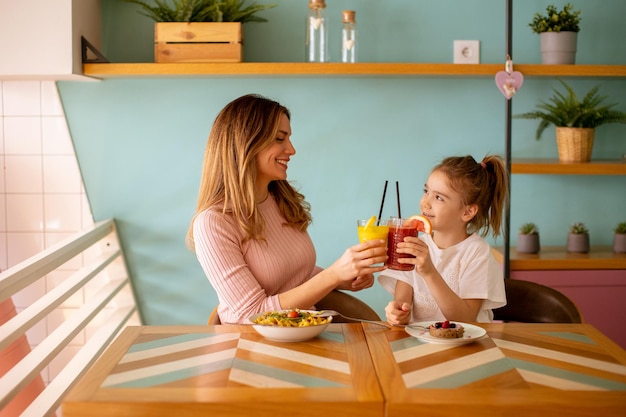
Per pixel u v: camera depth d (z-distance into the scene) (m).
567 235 3.31
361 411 1.37
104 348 2.79
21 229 3.29
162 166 3.27
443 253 2.26
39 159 3.25
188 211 3.29
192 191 3.28
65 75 2.93
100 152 3.26
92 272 2.84
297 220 2.36
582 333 1.85
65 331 2.50
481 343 1.75
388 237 1.93
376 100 3.25
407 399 1.38
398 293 2.26
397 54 3.22
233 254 2.15
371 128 3.26
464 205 2.25
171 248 3.32
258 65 2.93
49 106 3.22
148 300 3.36
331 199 3.30
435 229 2.29
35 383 2.71
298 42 3.20
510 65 2.93
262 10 3.18
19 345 2.70
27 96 3.21
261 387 1.44
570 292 2.97
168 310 3.36
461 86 3.25
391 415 1.36
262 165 2.23
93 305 2.83
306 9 3.19
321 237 3.32
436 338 1.72
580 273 2.96
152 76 3.12
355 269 1.91
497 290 2.21
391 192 3.29
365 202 3.30
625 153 3.30
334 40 3.22
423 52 3.23
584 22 3.25
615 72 2.97
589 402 1.38
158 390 1.43
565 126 3.09
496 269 2.23
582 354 1.68
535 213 3.35
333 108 3.25
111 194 3.28
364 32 3.21
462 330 1.75
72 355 3.37
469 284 2.19
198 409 1.37
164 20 2.98
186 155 3.26
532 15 3.23
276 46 3.20
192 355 1.65
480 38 3.23
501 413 1.36
